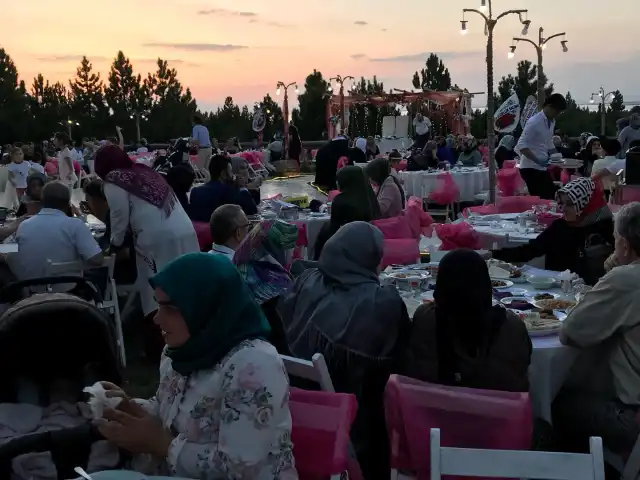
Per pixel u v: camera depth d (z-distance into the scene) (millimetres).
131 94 65188
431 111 37219
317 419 2355
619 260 3482
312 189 19234
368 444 3350
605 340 3242
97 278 5594
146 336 5594
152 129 63281
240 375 2096
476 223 7012
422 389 2537
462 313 2900
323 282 3529
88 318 2250
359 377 3307
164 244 5293
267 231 4648
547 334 3531
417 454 2537
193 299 2115
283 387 2131
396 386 2570
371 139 24531
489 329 2914
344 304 3373
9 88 58281
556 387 3410
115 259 5414
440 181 12695
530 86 43750
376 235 3514
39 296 2320
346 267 3480
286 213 7879
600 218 5207
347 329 3311
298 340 3447
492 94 10070
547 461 2127
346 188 6082
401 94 36781
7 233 6047
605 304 3186
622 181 9859
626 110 48750
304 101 47969
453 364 2934
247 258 4461
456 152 22312
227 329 2150
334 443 2324
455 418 2502
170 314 2137
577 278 4465
